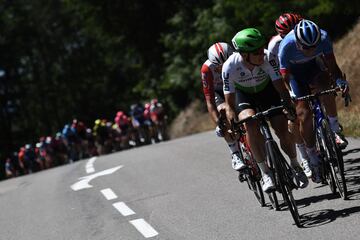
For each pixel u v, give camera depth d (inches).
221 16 2763.3
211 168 1197.7
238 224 756.0
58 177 1611.7
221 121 797.9
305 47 702.5
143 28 4045.3
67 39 6692.9
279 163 682.8
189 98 3676.2
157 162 1467.8
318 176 787.4
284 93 705.0
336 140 775.1
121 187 1203.2
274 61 708.0
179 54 3331.7
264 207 813.2
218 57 824.3
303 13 2078.0
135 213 941.8
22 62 6387.8
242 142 816.9
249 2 2276.1
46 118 6653.5
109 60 4840.1
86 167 1717.5
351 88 1694.1
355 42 1996.8
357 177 846.5
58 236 898.1
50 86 6643.7
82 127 2967.5
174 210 907.4
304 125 767.1
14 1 6156.5
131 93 5940.0
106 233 854.5
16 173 3531.0
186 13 3324.3
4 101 5984.3
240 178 856.9
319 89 777.6
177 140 2114.9
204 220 812.0
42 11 6653.5
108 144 2906.0
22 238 935.0
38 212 1115.9
